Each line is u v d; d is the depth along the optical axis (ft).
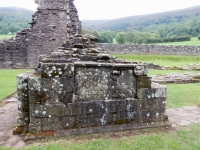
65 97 12.81
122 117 13.84
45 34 54.90
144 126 14.06
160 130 13.96
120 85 13.96
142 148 11.46
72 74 12.80
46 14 54.13
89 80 13.34
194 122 15.89
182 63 78.28
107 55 14.97
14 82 32.99
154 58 89.81
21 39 54.95
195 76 38.27
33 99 12.48
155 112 14.46
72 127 13.03
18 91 13.06
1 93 24.97
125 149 11.33
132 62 15.19
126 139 12.46
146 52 98.37
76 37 18.29
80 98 13.23
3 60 55.06
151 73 48.75
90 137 12.63
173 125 15.11
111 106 13.60
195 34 212.23
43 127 12.66
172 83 35.60
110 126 13.55
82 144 11.69
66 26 54.90
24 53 55.62
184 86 32.32
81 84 13.21
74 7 55.77
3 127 14.40
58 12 54.29
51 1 53.72
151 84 15.72
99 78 13.52
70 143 11.84
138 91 14.03
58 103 12.74
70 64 12.75
